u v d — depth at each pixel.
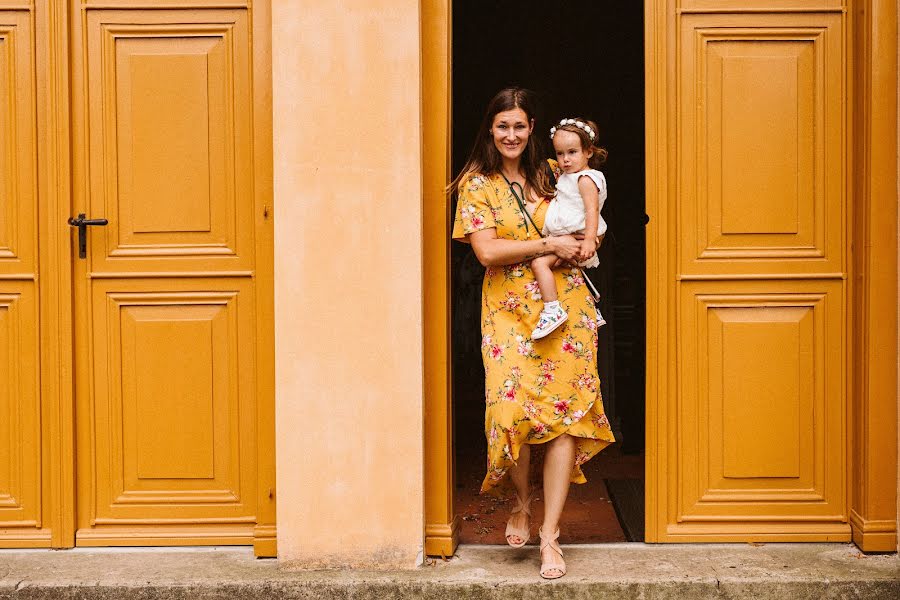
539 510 4.61
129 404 3.91
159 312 3.91
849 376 3.84
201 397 3.91
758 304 3.84
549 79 6.89
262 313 3.80
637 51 6.57
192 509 3.93
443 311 3.76
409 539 3.66
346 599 3.54
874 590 3.47
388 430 3.65
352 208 3.62
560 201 3.55
